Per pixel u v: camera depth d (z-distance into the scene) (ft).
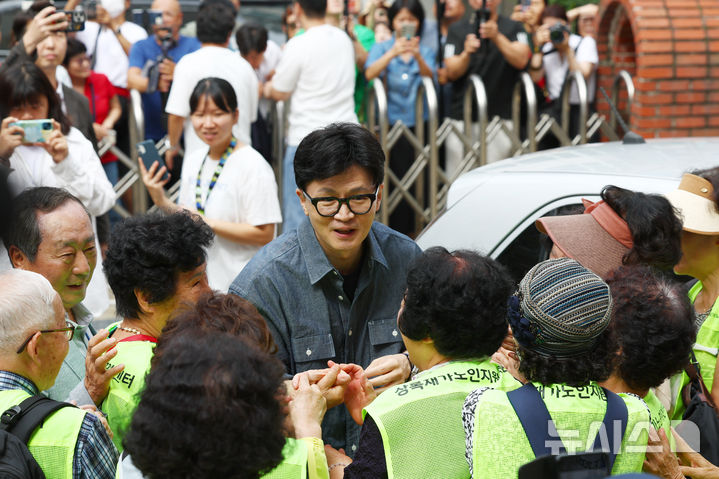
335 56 19.98
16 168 14.33
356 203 8.55
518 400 6.47
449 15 23.99
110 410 8.05
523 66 22.25
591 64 23.49
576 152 13.19
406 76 21.88
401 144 22.39
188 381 5.70
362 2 29.53
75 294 9.65
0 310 7.39
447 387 7.22
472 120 23.15
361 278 9.23
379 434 7.07
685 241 9.18
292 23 25.02
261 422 5.76
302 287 9.05
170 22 21.48
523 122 23.20
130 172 21.21
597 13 24.84
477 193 12.39
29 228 9.30
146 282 8.37
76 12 19.84
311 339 9.07
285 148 22.29
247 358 5.87
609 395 6.60
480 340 7.37
